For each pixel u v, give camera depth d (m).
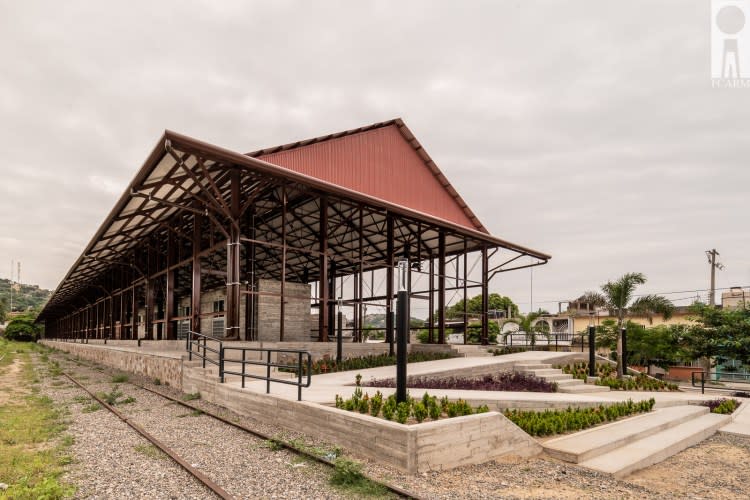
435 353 21.25
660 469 7.65
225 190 19.47
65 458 7.06
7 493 5.43
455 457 6.88
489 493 5.94
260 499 5.62
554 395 12.02
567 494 6.05
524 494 5.98
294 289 21.80
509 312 59.53
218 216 21.27
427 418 8.00
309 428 8.36
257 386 11.35
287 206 23.42
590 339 18.84
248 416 10.23
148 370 18.59
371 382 12.83
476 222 27.50
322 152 20.03
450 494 5.82
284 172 16.00
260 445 7.88
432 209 25.34
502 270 28.03
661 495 6.29
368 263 22.47
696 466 7.89
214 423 9.70
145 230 25.03
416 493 5.78
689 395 16.25
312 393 10.27
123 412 11.09
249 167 15.51
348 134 21.34
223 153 14.09
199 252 19.91
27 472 6.39
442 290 25.05
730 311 27.61
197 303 19.66
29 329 86.75
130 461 7.07
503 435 7.50
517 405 10.70
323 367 15.52
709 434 10.23
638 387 17.84
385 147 23.25
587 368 20.62
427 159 25.14
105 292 40.25
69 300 57.72
